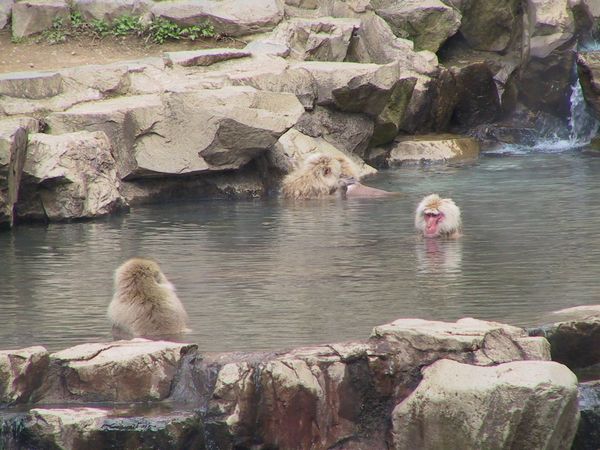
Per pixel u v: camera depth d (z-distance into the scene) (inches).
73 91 1995.6
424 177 2048.5
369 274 1182.9
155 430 759.1
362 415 807.7
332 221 1583.4
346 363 806.5
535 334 885.8
